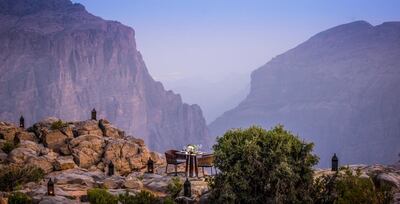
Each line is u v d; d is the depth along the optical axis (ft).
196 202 68.64
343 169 72.28
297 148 65.31
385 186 63.57
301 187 64.49
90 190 68.49
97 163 96.84
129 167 97.45
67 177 81.66
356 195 60.18
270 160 63.72
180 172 90.94
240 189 63.93
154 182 80.43
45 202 64.39
